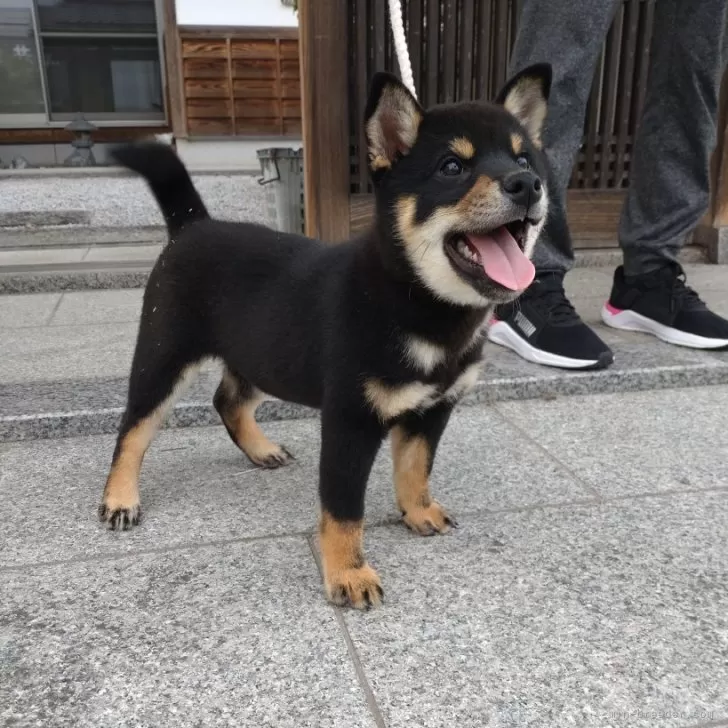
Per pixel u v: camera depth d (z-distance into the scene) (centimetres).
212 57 287
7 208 236
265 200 227
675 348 134
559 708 56
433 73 176
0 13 308
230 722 55
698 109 125
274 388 83
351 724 54
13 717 55
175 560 77
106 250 220
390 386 70
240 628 66
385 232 72
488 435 107
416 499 82
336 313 73
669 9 123
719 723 55
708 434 106
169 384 87
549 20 114
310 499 90
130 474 86
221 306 84
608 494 90
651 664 61
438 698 57
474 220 67
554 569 75
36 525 83
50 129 322
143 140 94
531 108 82
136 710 56
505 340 134
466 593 71
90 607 69
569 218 207
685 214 133
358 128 174
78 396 113
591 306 164
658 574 74
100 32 320
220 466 99
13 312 169
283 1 287
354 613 68
